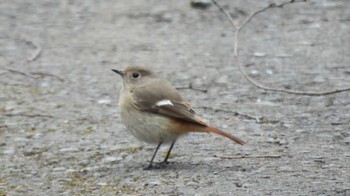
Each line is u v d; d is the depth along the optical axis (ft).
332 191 33.91
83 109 50.29
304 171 36.91
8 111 50.06
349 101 49.96
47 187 36.09
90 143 43.27
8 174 38.19
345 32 68.59
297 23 71.67
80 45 67.21
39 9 79.77
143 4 79.97
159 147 40.65
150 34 70.28
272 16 73.72
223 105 50.21
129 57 63.26
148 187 35.27
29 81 57.26
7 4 81.87
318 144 41.50
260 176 36.27
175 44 66.85
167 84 37.83
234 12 74.84
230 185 35.04
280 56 61.82
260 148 41.09
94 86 55.72
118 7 79.51
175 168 38.06
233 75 57.31
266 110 48.67
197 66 60.08
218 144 42.09
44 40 68.85
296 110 48.42
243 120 46.83
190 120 36.32
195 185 35.19
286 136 43.19
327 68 58.13
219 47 65.36
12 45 67.62
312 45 64.80
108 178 36.96
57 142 43.55
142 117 36.94
